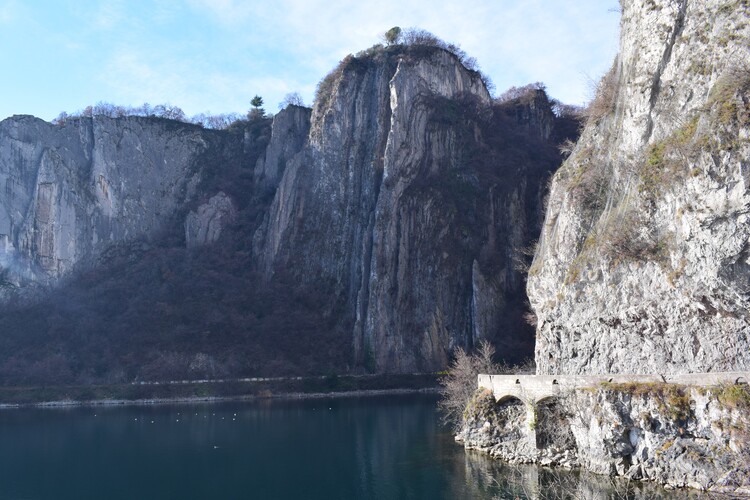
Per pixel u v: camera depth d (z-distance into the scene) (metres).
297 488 51.47
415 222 154.62
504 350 136.38
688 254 41.88
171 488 53.19
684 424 38.38
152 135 199.62
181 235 189.62
